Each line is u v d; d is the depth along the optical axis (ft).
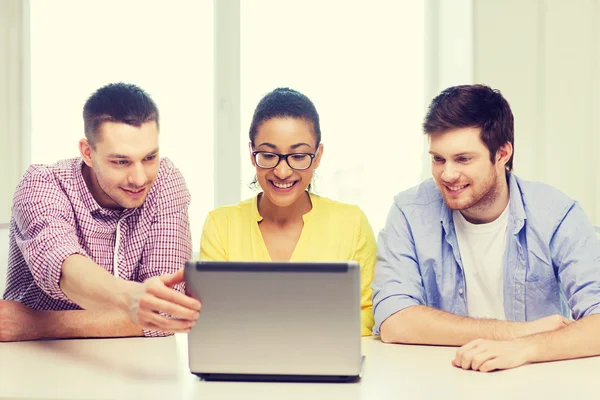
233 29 9.55
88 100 5.31
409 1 9.48
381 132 9.53
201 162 9.65
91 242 5.63
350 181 9.56
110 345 4.96
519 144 8.77
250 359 3.91
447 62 9.34
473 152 5.14
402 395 3.60
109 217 5.67
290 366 3.88
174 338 5.24
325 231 6.04
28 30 9.51
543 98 8.73
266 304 3.88
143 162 5.32
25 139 9.52
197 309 3.90
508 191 5.67
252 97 9.60
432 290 5.74
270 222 6.09
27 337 5.15
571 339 4.40
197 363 3.93
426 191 5.84
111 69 9.55
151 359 4.50
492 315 5.78
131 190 5.34
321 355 3.86
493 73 8.79
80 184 5.59
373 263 6.12
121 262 5.74
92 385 3.83
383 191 9.55
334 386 3.82
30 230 5.26
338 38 9.53
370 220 9.56
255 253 5.99
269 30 9.56
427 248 5.64
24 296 5.72
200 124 9.62
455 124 5.13
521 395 3.57
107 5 9.53
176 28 9.55
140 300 3.99
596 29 8.63
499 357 4.17
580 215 5.45
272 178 5.63
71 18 9.53
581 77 8.67
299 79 9.56
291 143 5.55
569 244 5.35
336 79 9.53
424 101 9.52
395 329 5.00
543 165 8.75
